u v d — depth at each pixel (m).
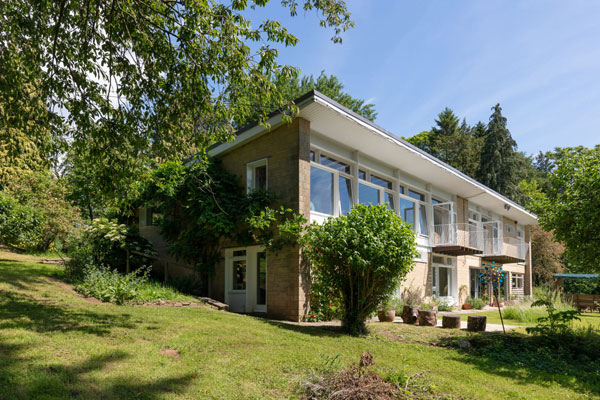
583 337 8.88
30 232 15.15
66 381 4.20
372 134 13.44
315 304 11.58
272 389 4.77
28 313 6.91
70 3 7.49
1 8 7.27
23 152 11.08
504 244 25.50
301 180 11.82
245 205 12.30
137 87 8.32
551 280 33.88
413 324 11.77
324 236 9.41
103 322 7.01
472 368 6.66
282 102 8.55
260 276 12.93
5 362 4.44
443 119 47.50
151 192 14.45
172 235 15.31
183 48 7.73
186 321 8.01
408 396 4.72
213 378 4.88
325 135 13.26
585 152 8.77
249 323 8.77
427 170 17.66
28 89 8.75
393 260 8.95
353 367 5.38
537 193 43.75
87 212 19.38
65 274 11.89
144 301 10.23
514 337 9.22
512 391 5.46
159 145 8.70
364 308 9.33
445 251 18.84
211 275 14.30
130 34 7.90
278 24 7.40
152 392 4.25
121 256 13.85
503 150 42.97
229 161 14.13
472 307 20.77
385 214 9.55
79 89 7.99
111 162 8.88
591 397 5.50
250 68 7.80
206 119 8.60
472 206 24.38
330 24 8.48
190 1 7.24
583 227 8.09
